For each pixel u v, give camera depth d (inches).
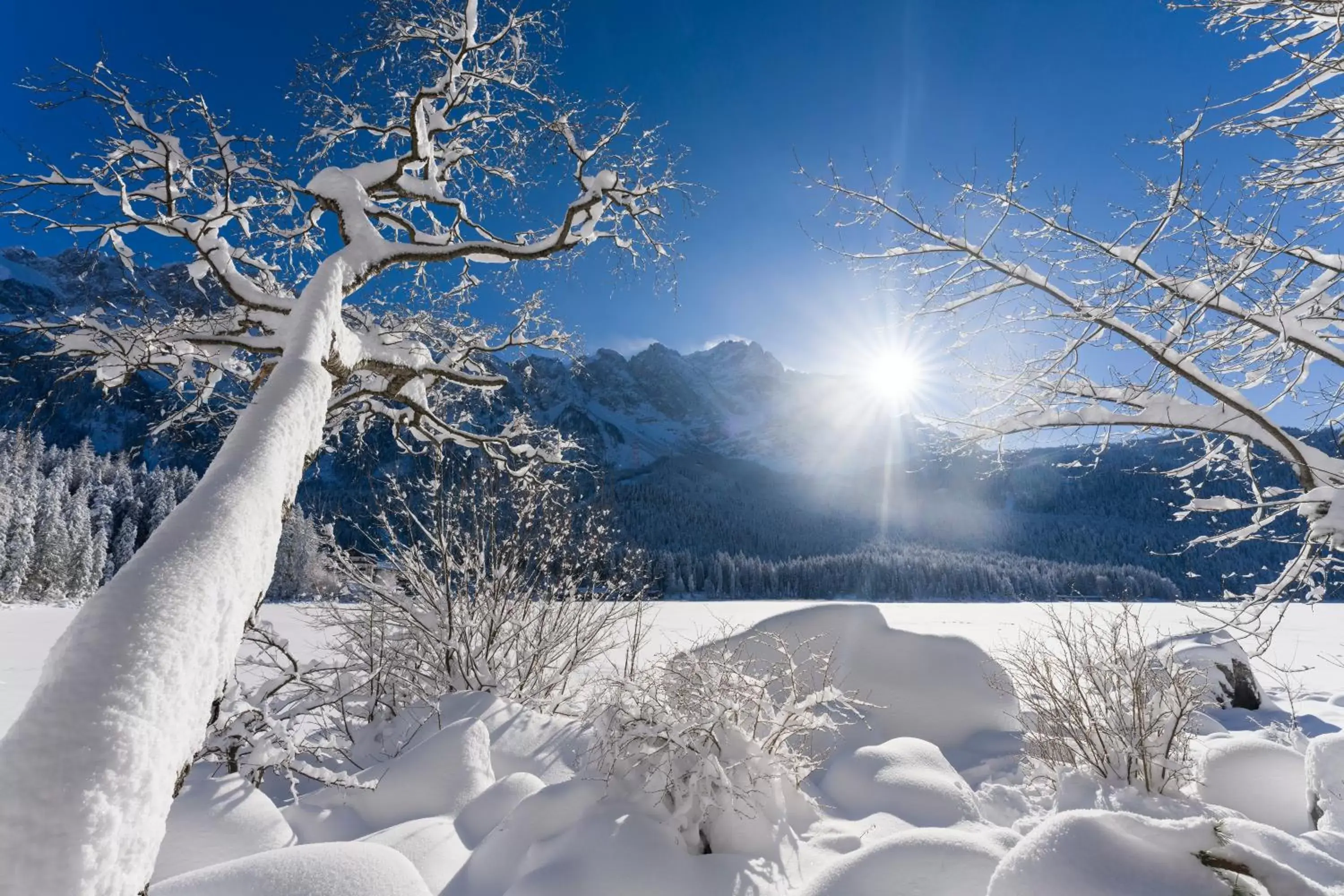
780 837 131.2
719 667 163.2
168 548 85.6
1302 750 215.0
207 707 81.7
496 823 140.6
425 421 281.4
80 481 2321.6
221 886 94.4
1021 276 163.0
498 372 315.9
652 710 144.0
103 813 62.4
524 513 269.0
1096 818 87.0
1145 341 147.9
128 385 218.8
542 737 193.2
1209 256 139.5
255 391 214.7
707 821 127.6
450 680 240.4
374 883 98.0
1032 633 244.1
